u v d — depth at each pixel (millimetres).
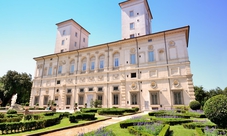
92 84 29391
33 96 36594
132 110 20547
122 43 28562
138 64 25953
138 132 6926
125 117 15906
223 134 7074
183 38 23391
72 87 31641
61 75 34188
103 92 27594
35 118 13281
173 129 8555
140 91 24469
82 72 31969
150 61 25125
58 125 11219
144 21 30156
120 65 27656
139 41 27031
